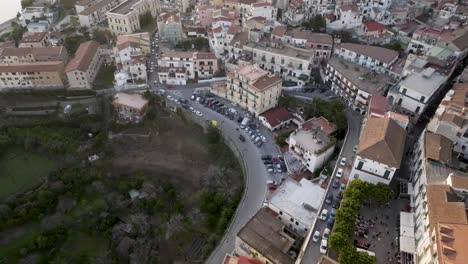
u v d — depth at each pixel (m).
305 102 147.88
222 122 143.75
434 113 118.94
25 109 156.50
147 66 172.25
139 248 109.06
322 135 122.69
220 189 120.62
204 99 154.00
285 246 91.88
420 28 161.25
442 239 69.56
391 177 96.44
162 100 153.62
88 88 161.50
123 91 160.62
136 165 137.12
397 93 124.00
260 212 99.94
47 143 142.00
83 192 128.25
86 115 150.62
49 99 160.88
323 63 164.38
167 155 139.75
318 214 97.31
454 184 84.00
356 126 131.38
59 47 171.75
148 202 122.19
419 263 77.31
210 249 103.31
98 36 185.75
